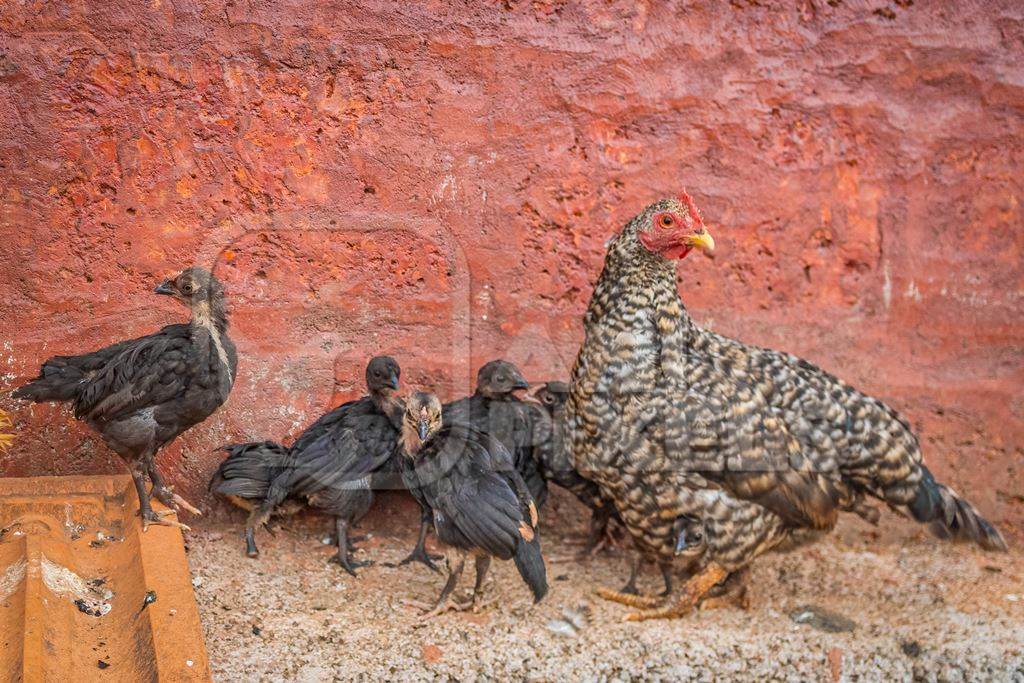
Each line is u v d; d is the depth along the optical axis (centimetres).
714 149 187
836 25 187
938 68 189
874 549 191
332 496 171
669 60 185
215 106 175
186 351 163
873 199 190
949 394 191
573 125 184
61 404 173
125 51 173
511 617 170
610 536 186
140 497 165
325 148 178
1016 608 178
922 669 166
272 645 160
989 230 192
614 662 165
